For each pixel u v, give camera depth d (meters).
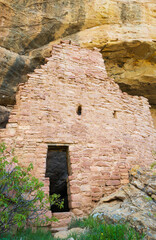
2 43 9.12
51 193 9.97
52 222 3.90
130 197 4.36
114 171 5.37
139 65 10.25
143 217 3.47
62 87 5.81
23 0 9.07
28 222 3.53
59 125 5.22
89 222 3.78
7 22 8.98
